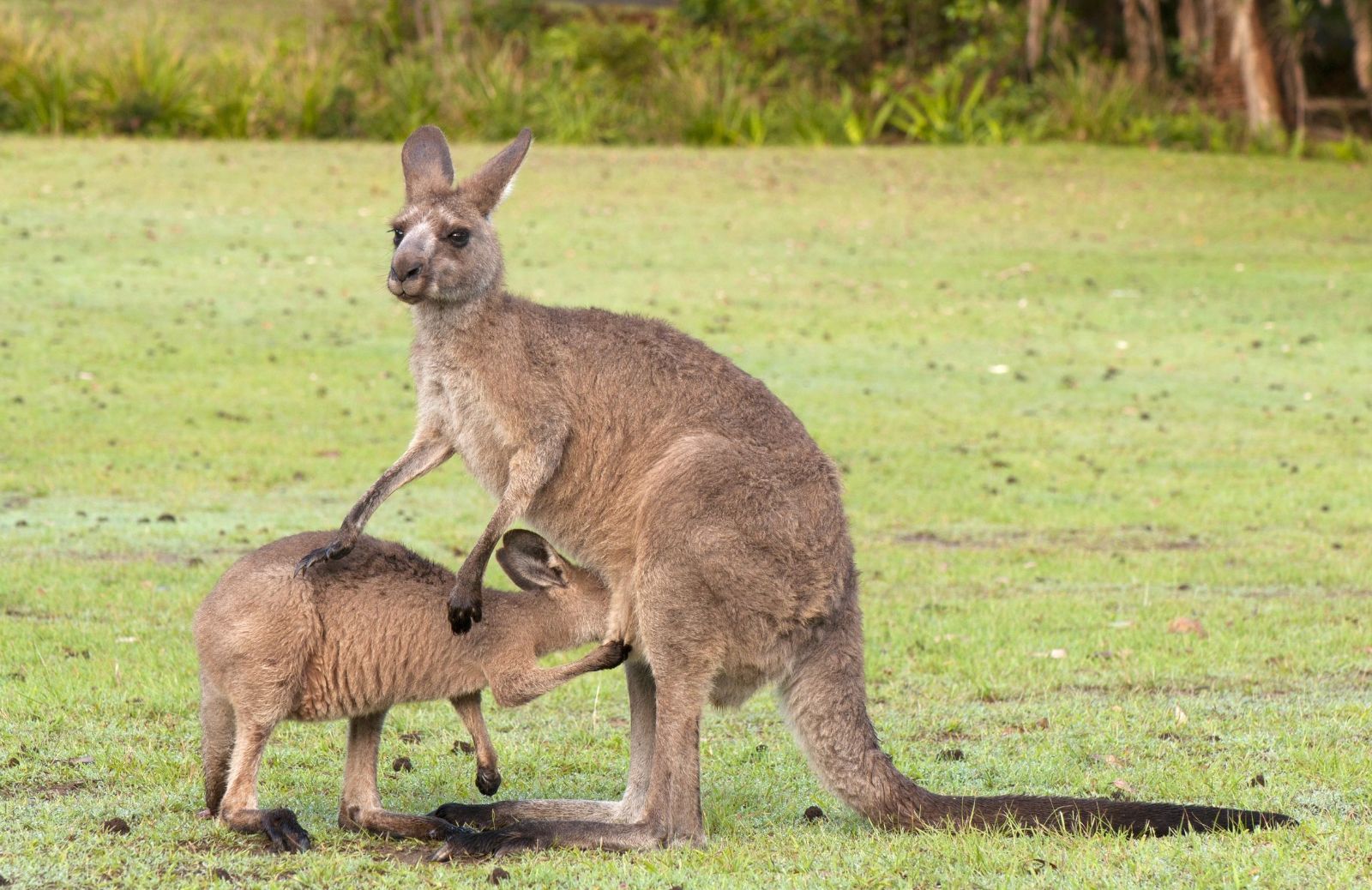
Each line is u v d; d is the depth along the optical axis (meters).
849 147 55.81
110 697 11.62
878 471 22.73
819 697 9.27
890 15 63.28
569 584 9.48
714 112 55.75
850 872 8.41
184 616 14.30
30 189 41.06
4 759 10.20
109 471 21.08
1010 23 60.69
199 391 25.98
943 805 9.19
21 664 12.55
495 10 64.75
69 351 27.88
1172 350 31.77
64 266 34.06
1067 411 27.09
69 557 16.58
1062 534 19.50
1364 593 16.31
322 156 47.94
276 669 8.81
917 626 14.74
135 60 51.25
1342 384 29.19
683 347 9.89
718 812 9.84
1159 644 13.95
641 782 9.73
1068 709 12.09
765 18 63.72
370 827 9.23
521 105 54.59
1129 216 45.31
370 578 9.15
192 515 18.97
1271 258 40.59
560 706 12.49
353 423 24.58
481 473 9.95
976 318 34.03
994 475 22.64
